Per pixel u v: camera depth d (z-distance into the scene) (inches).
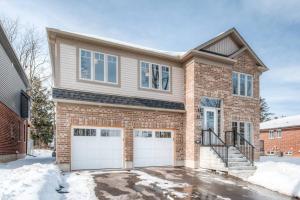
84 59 526.9
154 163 578.2
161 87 614.5
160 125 592.1
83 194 313.4
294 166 499.8
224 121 633.6
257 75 723.4
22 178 315.9
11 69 663.1
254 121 693.3
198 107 595.8
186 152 605.0
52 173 366.0
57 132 478.9
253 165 531.5
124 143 541.0
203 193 345.7
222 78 642.8
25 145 927.0
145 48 634.8
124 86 564.1
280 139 1397.6
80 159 497.7
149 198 310.0
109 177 427.2
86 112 508.1
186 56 619.5
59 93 485.4
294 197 346.0
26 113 823.7
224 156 551.2
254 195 348.8
